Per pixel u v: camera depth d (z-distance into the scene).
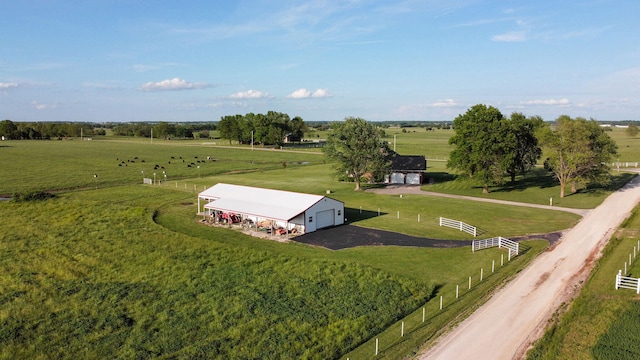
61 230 50.34
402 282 34.53
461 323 27.20
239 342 25.83
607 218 54.69
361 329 26.94
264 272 37.09
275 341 25.69
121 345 25.70
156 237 47.50
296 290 33.19
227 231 51.75
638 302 29.31
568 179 70.50
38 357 24.42
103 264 39.28
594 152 69.38
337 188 82.69
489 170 75.19
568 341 24.59
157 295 32.69
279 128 188.50
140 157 137.00
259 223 52.97
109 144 198.62
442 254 42.41
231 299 31.66
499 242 43.91
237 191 60.94
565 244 44.22
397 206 65.94
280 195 56.44
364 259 41.16
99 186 84.62
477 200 70.19
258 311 29.59
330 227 53.59
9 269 37.97
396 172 89.00
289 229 51.53
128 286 34.28
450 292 33.03
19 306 30.75
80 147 176.12
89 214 58.56
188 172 104.44
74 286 34.31
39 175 95.88
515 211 61.12
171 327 27.69
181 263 39.25
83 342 26.03
